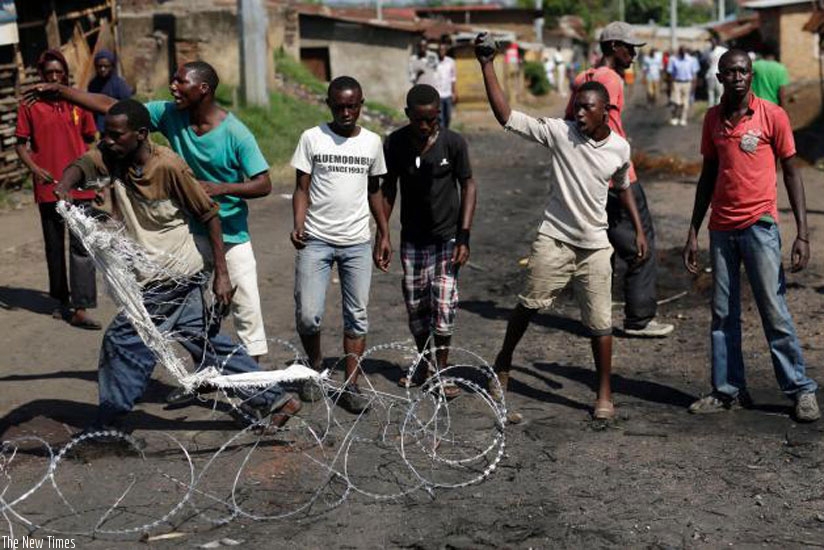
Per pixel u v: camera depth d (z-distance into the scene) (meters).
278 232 11.73
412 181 6.20
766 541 4.39
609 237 7.51
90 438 5.34
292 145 18.53
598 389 5.97
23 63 14.57
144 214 5.19
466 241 6.21
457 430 5.75
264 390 5.61
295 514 4.67
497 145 23.17
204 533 4.48
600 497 4.85
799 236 5.87
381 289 9.19
